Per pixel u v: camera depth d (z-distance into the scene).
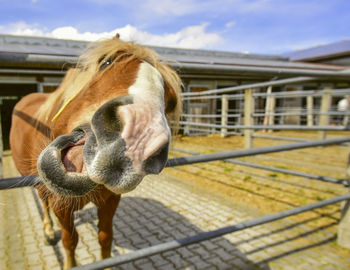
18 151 2.36
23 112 2.45
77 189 0.93
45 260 2.32
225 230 1.82
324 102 7.32
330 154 7.00
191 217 3.17
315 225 3.00
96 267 1.38
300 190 4.11
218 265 2.25
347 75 2.53
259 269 2.20
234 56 16.17
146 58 1.38
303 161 6.08
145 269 2.19
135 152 0.90
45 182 0.91
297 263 2.29
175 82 1.51
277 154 6.91
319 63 18.92
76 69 1.48
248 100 5.79
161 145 0.91
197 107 11.31
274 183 4.45
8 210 3.29
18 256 2.37
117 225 2.96
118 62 1.25
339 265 2.27
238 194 3.94
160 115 0.98
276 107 13.43
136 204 3.55
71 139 1.00
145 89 1.06
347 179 2.65
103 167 0.87
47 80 8.55
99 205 1.77
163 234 2.77
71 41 10.55
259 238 2.71
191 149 7.40
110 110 0.93
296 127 3.35
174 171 5.19
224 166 5.59
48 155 0.91
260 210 3.37
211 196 3.87
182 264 2.26
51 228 2.57
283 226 2.97
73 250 1.86
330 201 2.37
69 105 1.31
